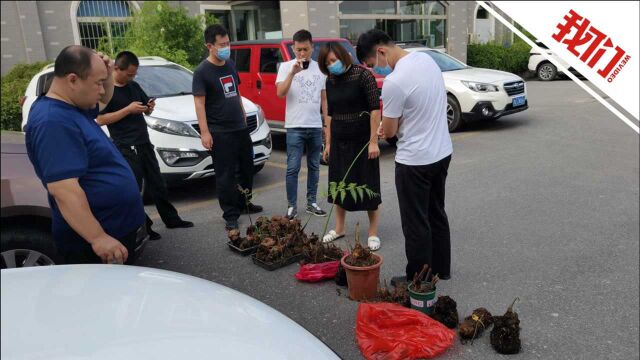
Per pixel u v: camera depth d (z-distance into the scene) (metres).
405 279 3.49
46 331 1.48
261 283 3.67
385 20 17.23
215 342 1.59
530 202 5.23
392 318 2.83
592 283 3.48
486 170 6.53
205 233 4.71
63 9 11.83
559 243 4.18
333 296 3.44
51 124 2.20
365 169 4.00
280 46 7.82
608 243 4.14
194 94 4.37
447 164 3.26
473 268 3.76
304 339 1.81
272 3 16.16
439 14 18.97
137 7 12.90
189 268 3.96
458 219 4.81
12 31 11.09
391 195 5.66
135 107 4.19
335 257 3.85
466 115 8.89
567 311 3.13
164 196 4.72
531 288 3.43
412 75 3.03
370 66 3.33
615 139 8.01
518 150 7.58
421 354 2.65
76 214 2.22
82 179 2.38
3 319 1.51
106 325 1.55
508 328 2.72
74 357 1.39
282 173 6.92
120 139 4.32
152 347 1.49
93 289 1.74
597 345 2.78
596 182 5.84
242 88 8.38
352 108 3.89
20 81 9.38
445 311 2.96
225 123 4.49
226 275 3.82
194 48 10.91
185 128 5.43
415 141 3.10
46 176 2.21
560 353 2.72
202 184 6.54
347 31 16.17
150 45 10.45
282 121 7.86
